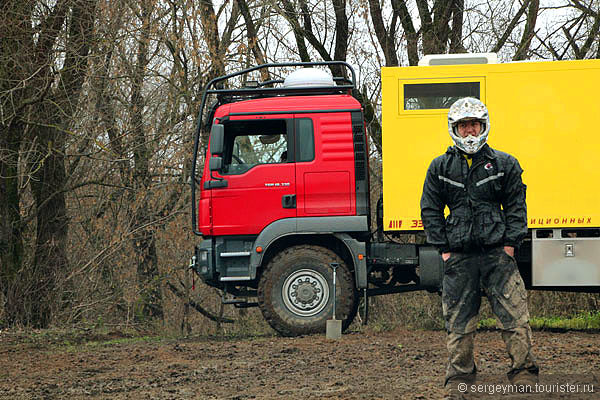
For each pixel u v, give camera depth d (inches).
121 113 859.4
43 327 741.3
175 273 985.5
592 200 514.0
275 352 448.5
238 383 341.7
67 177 821.9
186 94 864.3
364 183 533.6
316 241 553.3
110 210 911.7
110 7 783.1
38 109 749.3
